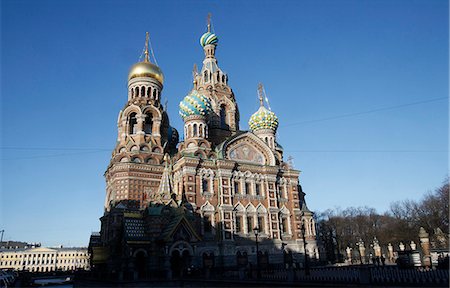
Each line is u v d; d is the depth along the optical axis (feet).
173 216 183.21
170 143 274.36
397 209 385.09
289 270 123.03
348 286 101.91
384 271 98.27
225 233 199.11
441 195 315.78
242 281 130.11
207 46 287.89
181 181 206.39
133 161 222.28
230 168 214.69
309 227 236.22
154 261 169.48
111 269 184.34
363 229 404.98
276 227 219.20
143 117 238.27
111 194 230.89
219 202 205.05
